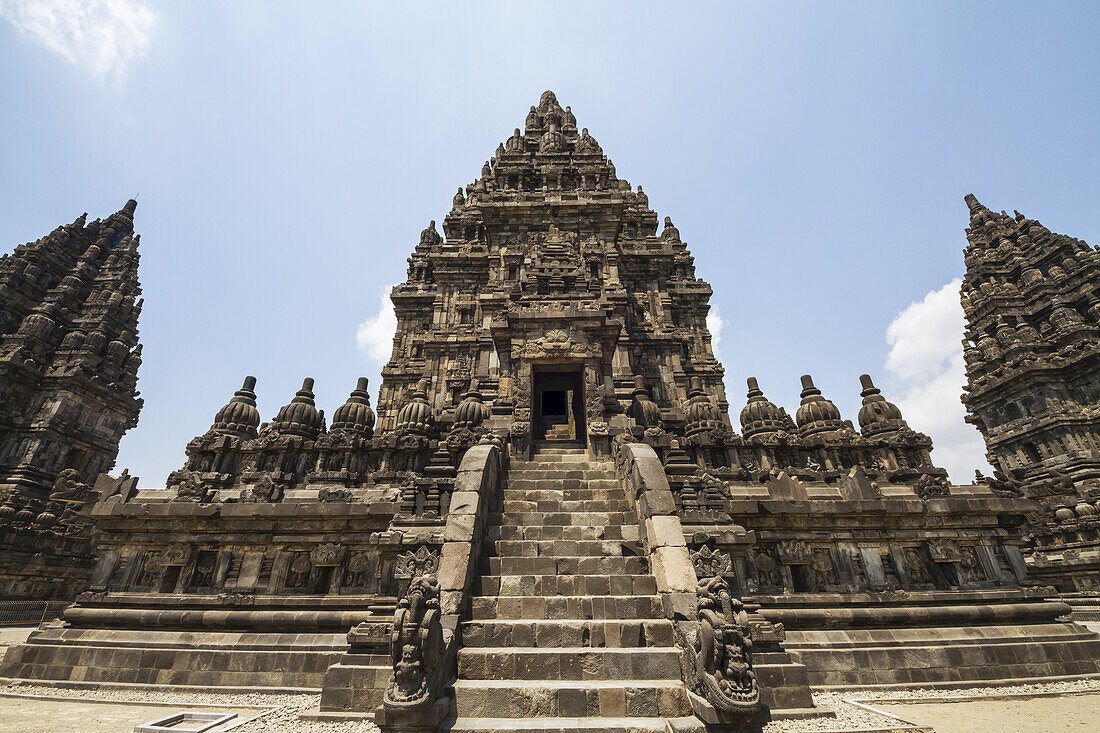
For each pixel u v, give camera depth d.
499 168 37.69
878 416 23.34
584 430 21.52
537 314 20.48
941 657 13.39
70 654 13.63
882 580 15.05
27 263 43.41
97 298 44.59
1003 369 39.44
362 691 10.33
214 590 15.05
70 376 38.38
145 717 10.66
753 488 16.45
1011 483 17.97
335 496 16.50
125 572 15.36
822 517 15.55
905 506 15.59
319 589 14.98
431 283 42.72
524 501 13.84
